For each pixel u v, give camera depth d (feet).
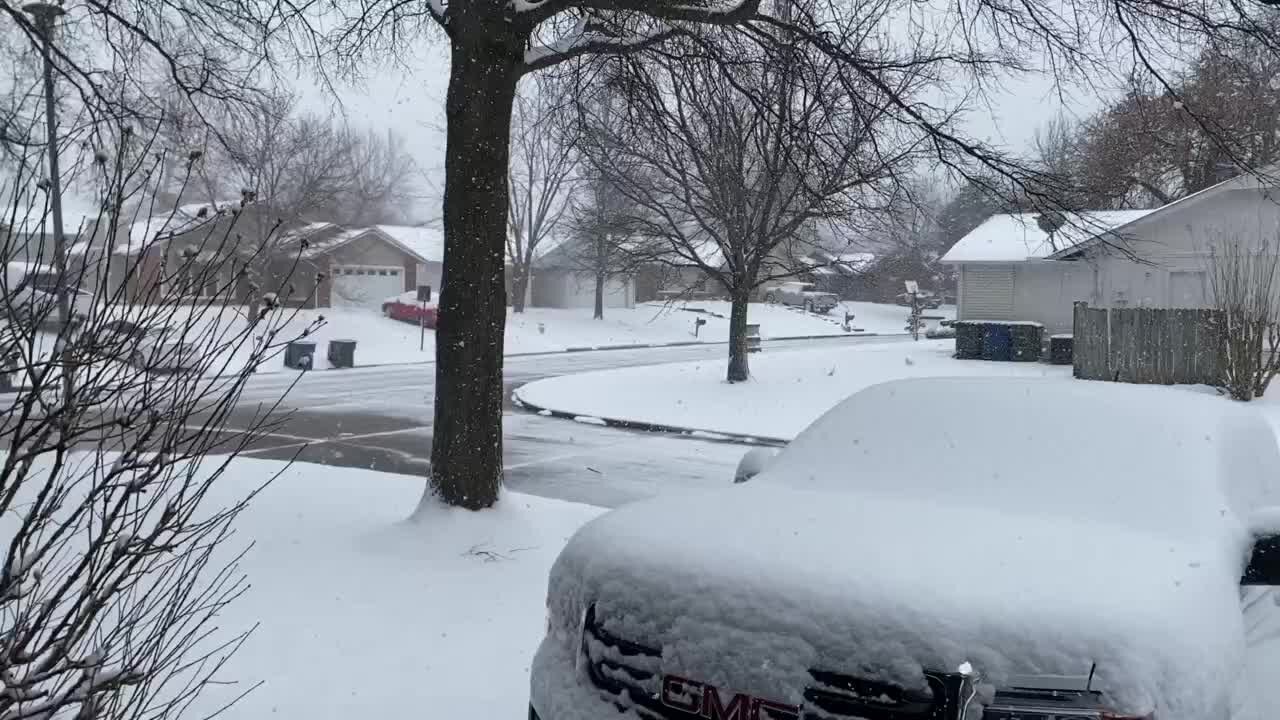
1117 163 93.91
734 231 75.36
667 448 52.90
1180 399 15.80
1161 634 9.52
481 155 27.89
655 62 36.81
